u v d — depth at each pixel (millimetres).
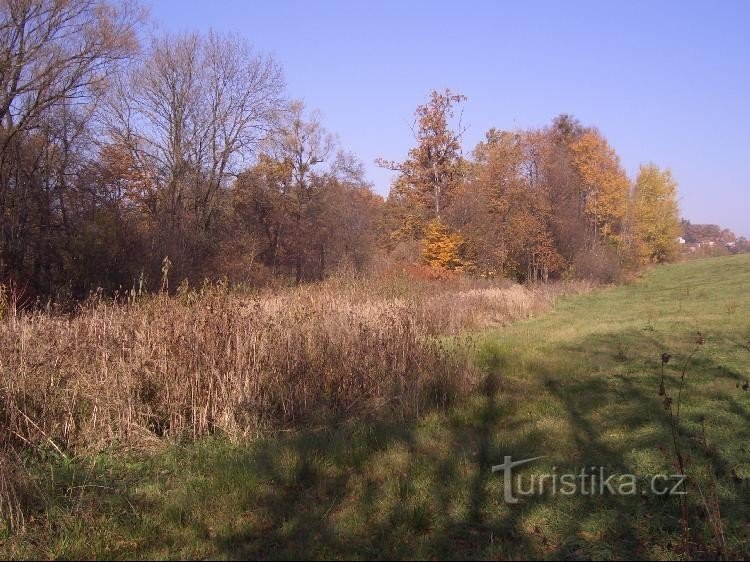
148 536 4367
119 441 6355
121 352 7129
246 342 7508
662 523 4359
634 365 9969
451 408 7621
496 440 6359
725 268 38625
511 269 34719
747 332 12773
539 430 6660
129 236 21625
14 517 4543
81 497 4844
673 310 18906
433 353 8891
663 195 52812
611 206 43156
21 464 5289
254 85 30734
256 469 5469
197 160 30125
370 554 4070
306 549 4141
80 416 6582
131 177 27828
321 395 7941
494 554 4020
